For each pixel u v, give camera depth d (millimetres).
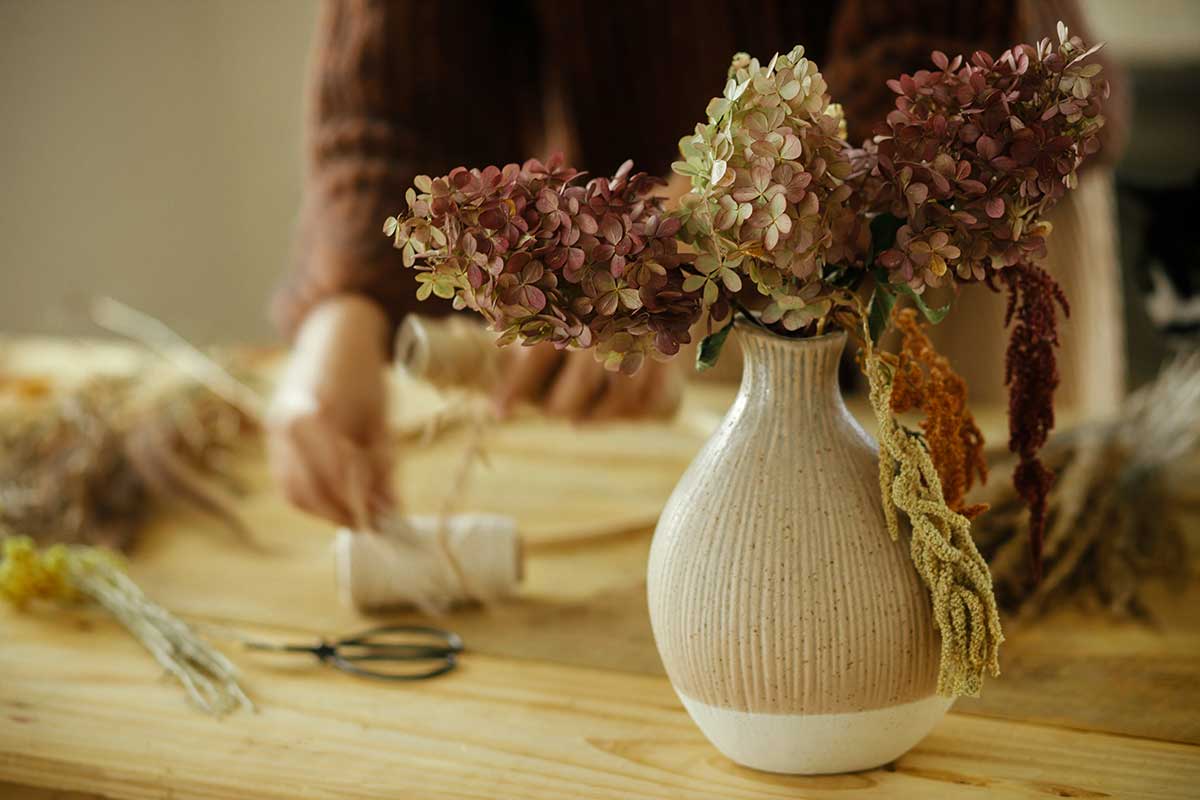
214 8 2777
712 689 964
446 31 1380
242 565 1371
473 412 1319
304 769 1030
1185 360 1556
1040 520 1026
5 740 1073
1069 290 1491
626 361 923
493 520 1258
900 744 981
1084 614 1200
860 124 1271
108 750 1059
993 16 1266
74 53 2756
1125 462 1300
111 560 1318
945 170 885
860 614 937
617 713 1088
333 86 1366
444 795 998
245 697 1117
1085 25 1363
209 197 2885
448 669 1154
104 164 2818
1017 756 1020
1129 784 991
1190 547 1296
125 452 1490
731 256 893
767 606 938
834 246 905
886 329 967
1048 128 891
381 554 1239
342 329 1300
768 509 944
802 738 963
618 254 895
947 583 935
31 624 1260
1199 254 1659
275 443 1281
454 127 1401
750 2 1440
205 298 2941
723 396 1772
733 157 884
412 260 911
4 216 2791
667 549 971
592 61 1469
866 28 1287
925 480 952
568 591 1288
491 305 896
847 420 970
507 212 893
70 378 1943
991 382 1505
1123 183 1743
